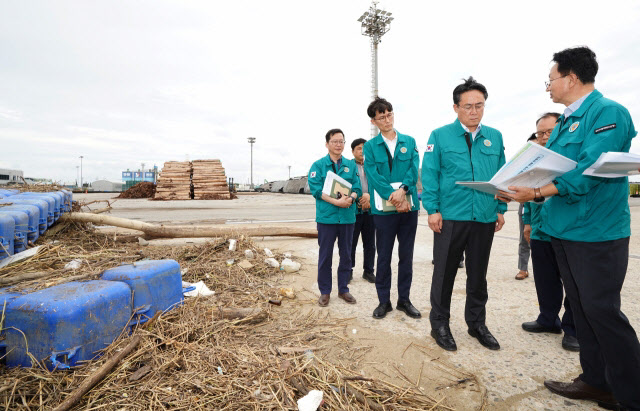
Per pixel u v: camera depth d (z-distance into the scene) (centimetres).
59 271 297
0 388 179
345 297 362
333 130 356
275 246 658
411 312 318
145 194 2536
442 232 264
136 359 216
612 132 164
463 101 245
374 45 3416
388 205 311
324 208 345
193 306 298
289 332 279
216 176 2442
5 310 203
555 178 178
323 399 191
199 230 653
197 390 195
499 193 199
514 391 206
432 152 270
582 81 183
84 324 207
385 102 310
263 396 189
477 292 265
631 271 448
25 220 361
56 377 193
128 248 535
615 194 173
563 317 262
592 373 189
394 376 221
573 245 182
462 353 251
